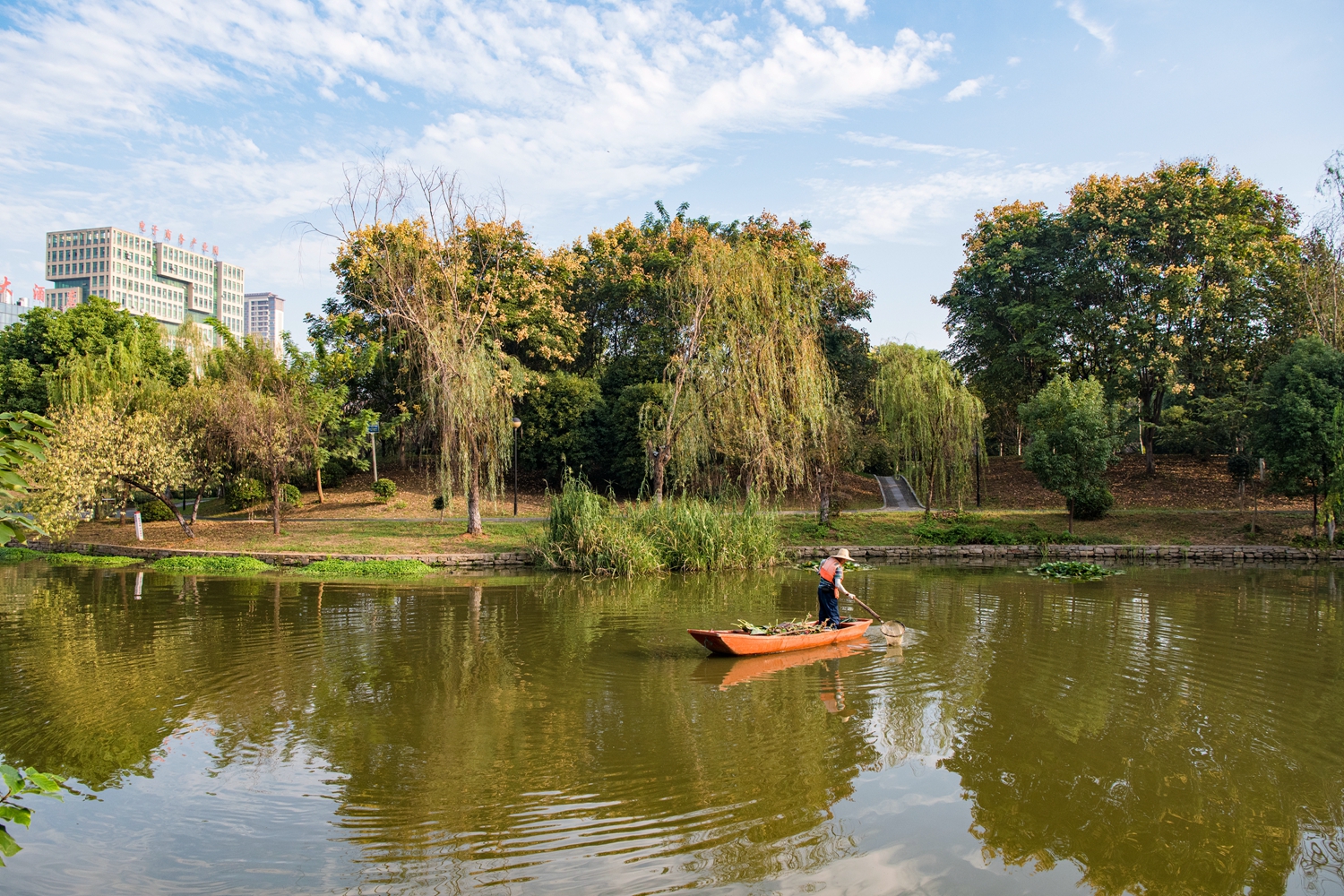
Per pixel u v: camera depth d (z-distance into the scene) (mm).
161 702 8938
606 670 10445
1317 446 24625
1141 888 5070
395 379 35906
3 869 5277
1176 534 27172
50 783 3379
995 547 25719
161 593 17375
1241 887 5074
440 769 7016
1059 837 5762
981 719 8375
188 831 5848
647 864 5328
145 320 41062
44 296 130625
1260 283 32781
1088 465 27094
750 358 24500
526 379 34656
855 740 7730
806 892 4969
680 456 25797
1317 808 6238
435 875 5180
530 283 34812
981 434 29219
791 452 25062
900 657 11164
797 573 21484
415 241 26016
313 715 8508
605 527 21781
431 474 33781
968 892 4996
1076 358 35000
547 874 5188
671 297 27922
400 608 15344
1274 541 26188
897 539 26969
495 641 12250
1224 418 31266
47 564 23281
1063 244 34781
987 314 37094
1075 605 15672
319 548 24109
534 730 8039
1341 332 29391
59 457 23188
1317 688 9484
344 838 5730
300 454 30719
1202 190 32062
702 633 10961
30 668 10508
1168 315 31750
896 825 5930
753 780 6781
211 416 26969
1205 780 6773
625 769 7012
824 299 35719
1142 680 9875
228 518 31406
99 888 5047
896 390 27844
